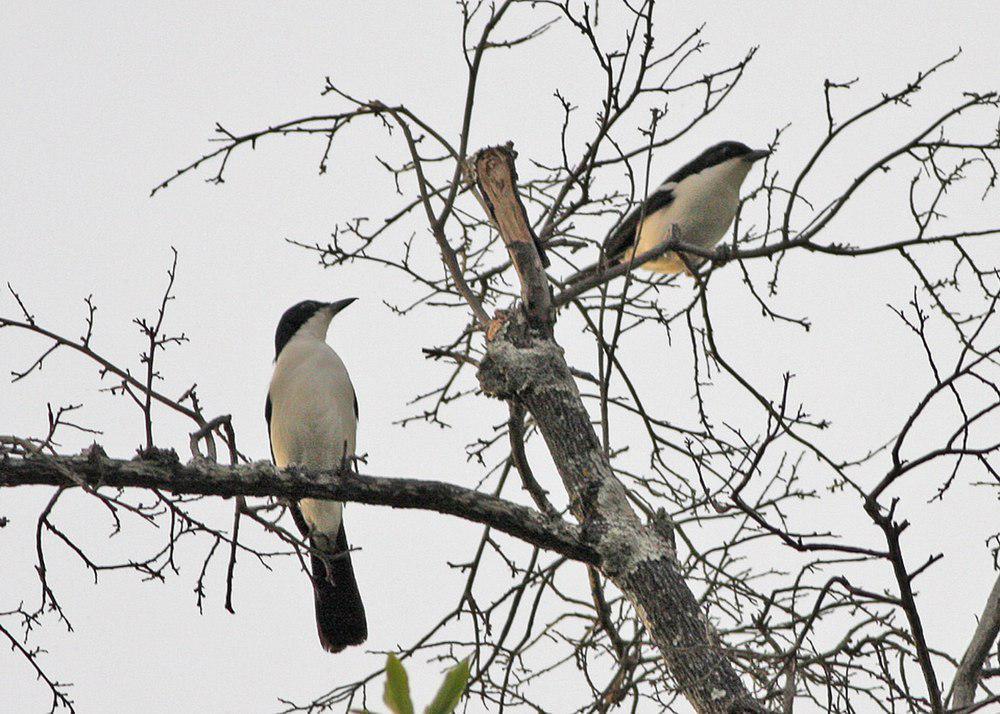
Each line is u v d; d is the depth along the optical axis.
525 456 10.55
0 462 8.25
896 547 7.89
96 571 8.38
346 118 11.93
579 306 11.95
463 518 9.47
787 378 8.28
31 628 8.53
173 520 8.48
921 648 7.97
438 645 11.14
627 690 10.22
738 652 8.64
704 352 11.58
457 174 11.66
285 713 10.95
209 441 8.95
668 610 9.22
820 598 7.99
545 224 12.02
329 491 9.12
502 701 10.55
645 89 11.12
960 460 8.02
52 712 8.53
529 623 11.26
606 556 9.48
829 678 8.41
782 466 10.82
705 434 11.58
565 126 11.30
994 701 7.94
